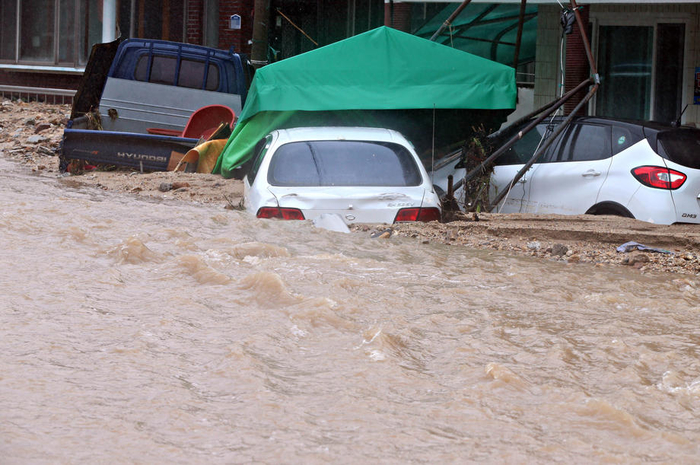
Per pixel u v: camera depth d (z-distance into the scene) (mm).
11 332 8016
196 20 37531
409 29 25453
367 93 20078
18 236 12672
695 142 16859
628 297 10305
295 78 20125
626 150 17062
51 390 6566
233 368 7148
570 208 17625
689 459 5602
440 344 8164
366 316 9062
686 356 7844
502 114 21078
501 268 12047
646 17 28219
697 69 27906
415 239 14008
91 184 20250
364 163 15797
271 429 5957
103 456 5473
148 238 12812
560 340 8281
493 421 6219
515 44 26656
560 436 5977
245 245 12359
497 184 19219
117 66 25609
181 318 8719
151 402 6383
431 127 21375
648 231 14875
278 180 15398
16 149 27234
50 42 39844
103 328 8273
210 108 25188
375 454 5598
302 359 7551
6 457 5395
